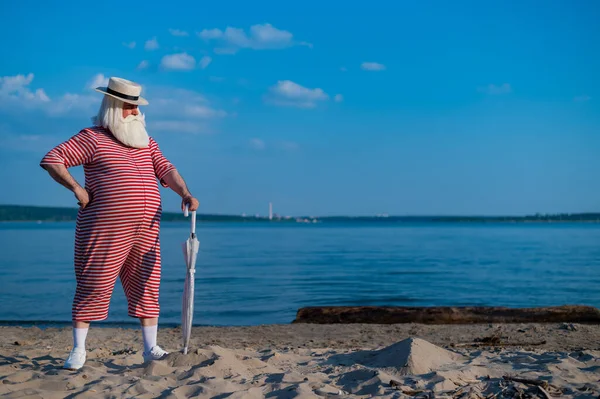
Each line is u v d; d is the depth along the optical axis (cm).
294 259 3153
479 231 10831
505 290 1714
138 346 673
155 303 454
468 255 3503
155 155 459
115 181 422
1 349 582
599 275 2178
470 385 393
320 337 795
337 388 392
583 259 3123
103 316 437
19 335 773
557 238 6756
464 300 1503
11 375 400
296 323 952
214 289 1720
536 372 428
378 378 402
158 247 452
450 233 9275
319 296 1571
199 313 1252
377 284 1870
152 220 439
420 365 437
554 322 920
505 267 2583
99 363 454
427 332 819
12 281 1928
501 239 6425
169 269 2428
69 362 427
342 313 967
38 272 2288
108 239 422
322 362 482
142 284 447
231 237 7350
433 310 950
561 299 1523
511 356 500
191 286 448
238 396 358
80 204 417
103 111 434
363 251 3978
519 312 937
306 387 380
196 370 413
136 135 438
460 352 529
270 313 1263
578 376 424
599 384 396
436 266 2644
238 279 2033
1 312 1245
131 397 356
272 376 417
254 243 5444
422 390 380
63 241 5862
